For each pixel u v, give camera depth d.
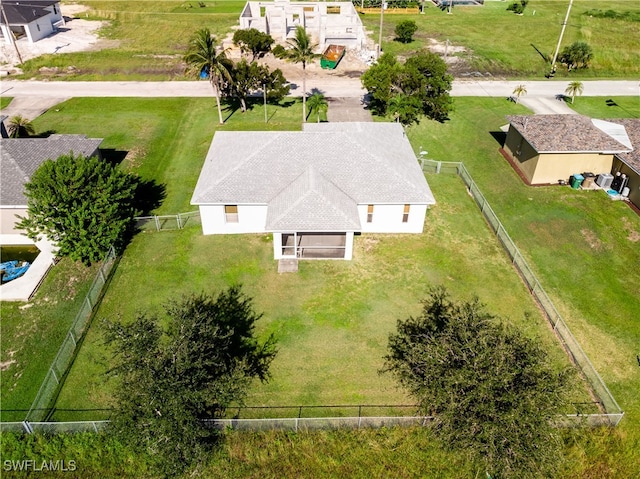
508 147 41.69
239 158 32.12
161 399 17.78
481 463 17.95
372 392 22.50
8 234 31.72
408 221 31.80
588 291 28.25
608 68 63.78
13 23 64.12
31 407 20.78
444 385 18.02
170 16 79.94
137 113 48.75
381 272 29.06
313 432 20.73
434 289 27.92
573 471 19.83
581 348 24.77
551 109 51.53
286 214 28.48
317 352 24.27
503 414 16.91
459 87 56.53
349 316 26.19
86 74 58.12
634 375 23.55
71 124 46.25
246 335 25.02
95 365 23.44
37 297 27.14
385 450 20.23
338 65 61.88
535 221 33.81
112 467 19.88
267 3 77.56
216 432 20.45
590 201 35.84
